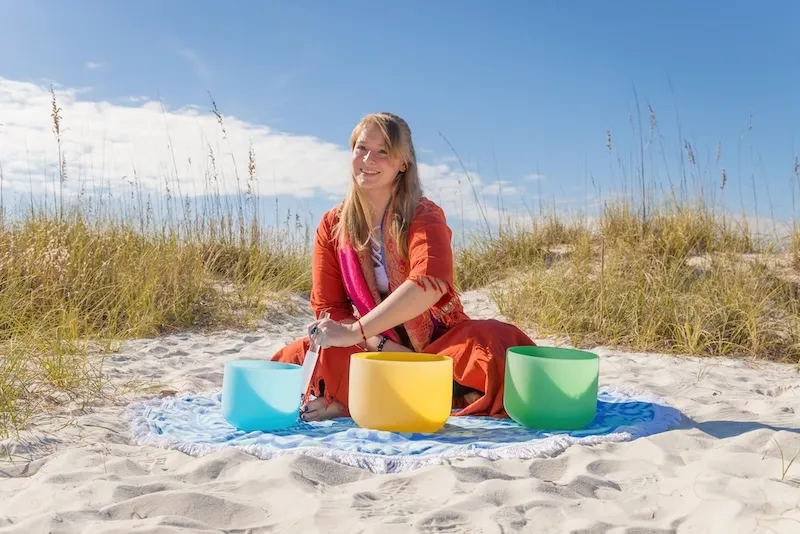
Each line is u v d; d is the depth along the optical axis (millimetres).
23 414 2779
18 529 1697
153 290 5523
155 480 2045
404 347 2895
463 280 7844
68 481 2041
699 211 7184
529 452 2320
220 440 2471
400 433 2527
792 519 1670
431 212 2822
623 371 4105
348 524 1744
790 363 4672
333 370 2852
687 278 6133
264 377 2574
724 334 5051
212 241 7422
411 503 1901
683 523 1783
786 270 6184
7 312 4363
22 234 5973
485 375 2812
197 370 3820
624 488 2068
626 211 7531
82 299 5020
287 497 1925
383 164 2746
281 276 7223
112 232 6523
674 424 2764
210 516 1809
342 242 2920
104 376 3545
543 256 7738
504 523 1753
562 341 5262
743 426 2797
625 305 5465
